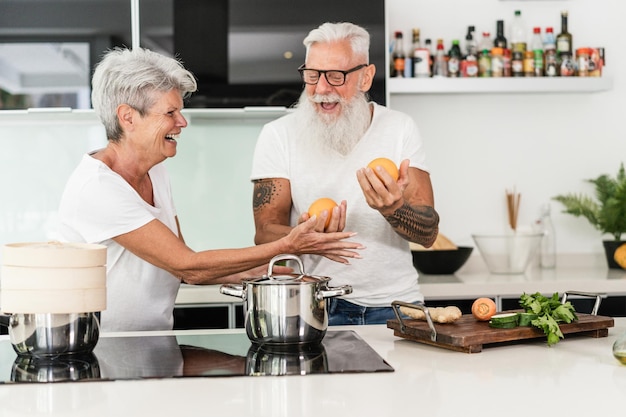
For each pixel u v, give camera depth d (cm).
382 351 156
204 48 332
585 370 137
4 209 365
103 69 194
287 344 154
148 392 123
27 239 366
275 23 332
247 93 333
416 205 222
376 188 189
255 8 332
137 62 193
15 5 330
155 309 207
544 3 376
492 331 156
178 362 144
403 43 374
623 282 320
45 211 367
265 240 227
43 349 147
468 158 377
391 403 115
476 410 112
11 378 132
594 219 364
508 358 148
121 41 331
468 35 363
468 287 315
